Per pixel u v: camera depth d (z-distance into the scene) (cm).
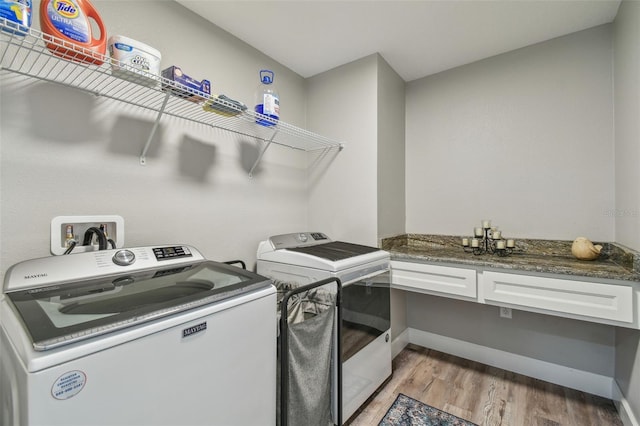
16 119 103
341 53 209
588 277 143
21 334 65
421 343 245
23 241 105
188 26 160
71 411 61
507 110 211
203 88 131
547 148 198
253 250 194
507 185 211
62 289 92
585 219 186
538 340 198
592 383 180
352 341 157
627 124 153
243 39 191
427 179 246
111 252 113
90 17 107
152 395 74
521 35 191
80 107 119
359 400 163
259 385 104
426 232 246
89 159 121
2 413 75
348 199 221
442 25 179
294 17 170
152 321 76
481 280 174
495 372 205
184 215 156
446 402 173
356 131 217
